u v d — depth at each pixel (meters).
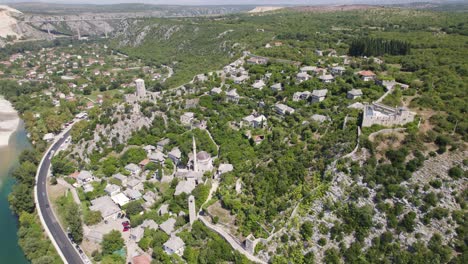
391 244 92.31
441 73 155.25
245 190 126.44
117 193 150.38
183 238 115.19
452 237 88.00
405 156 104.19
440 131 109.12
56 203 150.50
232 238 109.12
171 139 176.25
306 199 108.94
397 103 134.25
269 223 109.69
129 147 179.50
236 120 178.62
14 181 177.75
